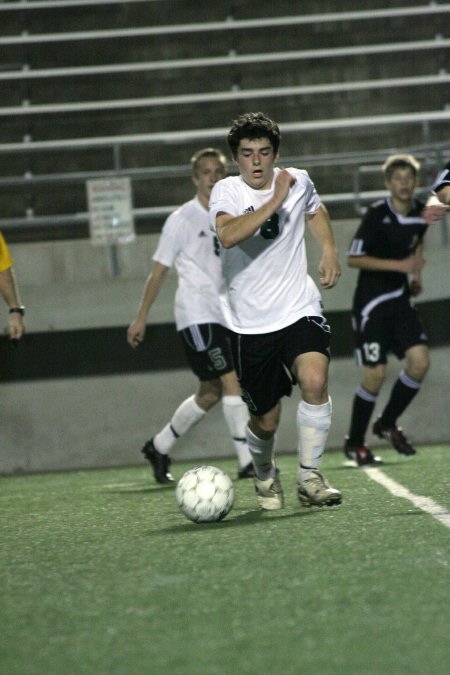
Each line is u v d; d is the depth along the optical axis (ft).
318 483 55.47
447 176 61.31
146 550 45.39
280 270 53.67
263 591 35.01
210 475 53.47
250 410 55.93
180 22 182.19
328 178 153.99
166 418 121.90
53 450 121.39
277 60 173.99
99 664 27.25
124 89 173.17
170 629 30.58
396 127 159.12
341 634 28.96
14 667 27.53
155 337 122.01
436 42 177.06
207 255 80.89
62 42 177.99
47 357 121.49
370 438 123.65
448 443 116.06
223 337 81.51
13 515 66.13
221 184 53.78
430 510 53.31
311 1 182.19
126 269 130.21
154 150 159.33
